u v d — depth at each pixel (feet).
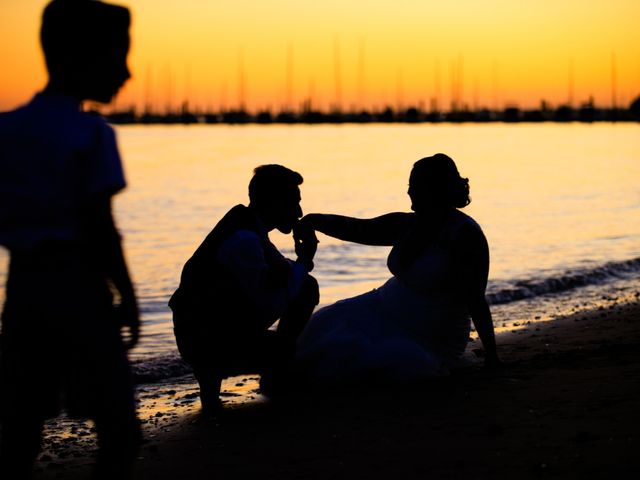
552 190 118.11
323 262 58.08
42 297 9.04
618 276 49.57
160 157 209.56
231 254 16.99
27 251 9.05
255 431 15.84
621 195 109.91
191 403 22.21
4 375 9.41
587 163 181.57
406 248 18.28
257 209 17.62
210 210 101.14
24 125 9.08
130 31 9.60
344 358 18.25
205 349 17.53
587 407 14.61
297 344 19.07
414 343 18.33
